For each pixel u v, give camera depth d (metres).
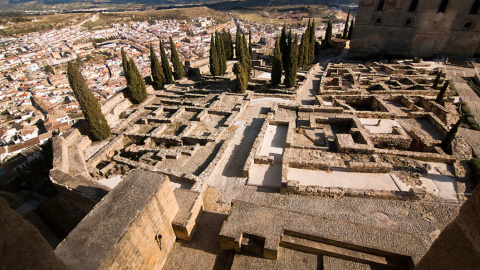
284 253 11.38
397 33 49.19
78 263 8.02
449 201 14.50
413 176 16.48
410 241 10.94
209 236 12.96
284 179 15.64
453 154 18.72
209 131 23.48
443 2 43.91
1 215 3.79
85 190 14.43
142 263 10.09
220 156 18.89
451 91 29.94
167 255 12.04
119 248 8.66
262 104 28.69
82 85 20.25
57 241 15.27
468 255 4.87
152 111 29.02
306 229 11.56
